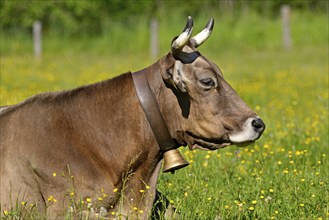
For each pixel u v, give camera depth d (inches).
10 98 1153.4
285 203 648.4
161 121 563.2
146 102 563.5
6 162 555.2
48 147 556.7
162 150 571.2
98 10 2797.7
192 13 3152.1
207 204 632.4
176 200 636.7
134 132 565.6
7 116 577.0
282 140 953.5
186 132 560.1
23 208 548.1
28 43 2615.7
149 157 571.2
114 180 564.1
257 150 838.5
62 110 572.7
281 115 1143.0
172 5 3132.4
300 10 3115.2
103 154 564.1
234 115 546.3
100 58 2352.4
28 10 2728.8
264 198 663.8
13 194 549.0
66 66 2004.2
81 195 551.8
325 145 922.7
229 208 622.2
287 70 1926.7
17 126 567.8
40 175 551.2
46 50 2600.9
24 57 2340.1
